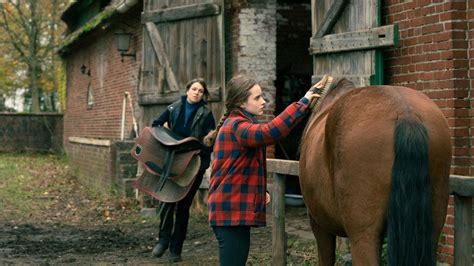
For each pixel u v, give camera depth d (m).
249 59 9.42
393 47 6.28
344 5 6.68
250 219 3.76
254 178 3.81
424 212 2.80
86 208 11.04
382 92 3.07
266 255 6.68
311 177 3.39
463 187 3.53
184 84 9.52
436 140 2.93
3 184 14.66
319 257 3.86
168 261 6.75
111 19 13.45
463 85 5.59
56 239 8.30
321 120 3.54
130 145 11.62
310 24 12.36
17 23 29.34
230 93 3.84
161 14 9.80
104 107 15.91
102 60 16.06
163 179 6.56
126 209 10.55
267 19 9.49
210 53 9.20
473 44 5.55
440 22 5.71
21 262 6.79
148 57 10.09
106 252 7.37
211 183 3.87
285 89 12.31
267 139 3.62
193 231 8.39
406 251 2.78
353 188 2.97
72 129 20.17
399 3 6.22
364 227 2.94
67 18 20.88
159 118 6.79
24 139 24.20
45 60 30.69
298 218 9.10
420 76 5.96
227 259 3.79
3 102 40.62
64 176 16.33
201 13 9.27
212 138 4.08
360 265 2.94
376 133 2.92
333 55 6.84
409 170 2.81
